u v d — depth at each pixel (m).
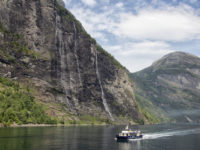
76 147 89.81
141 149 94.00
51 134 128.75
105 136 132.75
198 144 110.31
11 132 127.12
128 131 130.88
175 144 109.88
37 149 81.00
